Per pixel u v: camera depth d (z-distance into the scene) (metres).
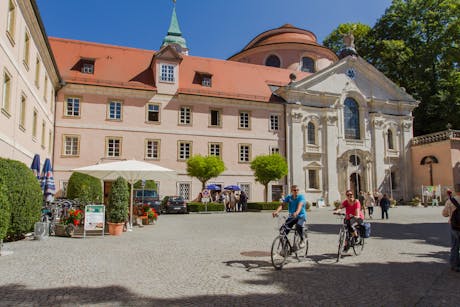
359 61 46.09
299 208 10.09
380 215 28.42
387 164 45.75
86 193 23.94
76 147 34.19
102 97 35.44
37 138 24.77
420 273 8.83
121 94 36.06
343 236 10.52
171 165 36.91
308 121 42.78
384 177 45.38
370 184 44.53
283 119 41.91
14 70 18.11
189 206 32.94
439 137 43.66
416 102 48.22
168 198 32.50
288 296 6.93
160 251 11.82
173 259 10.45
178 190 36.91
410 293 7.15
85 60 36.09
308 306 6.38
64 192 33.28
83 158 34.19
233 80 42.88
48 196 20.33
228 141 39.31
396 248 12.58
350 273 8.80
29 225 14.51
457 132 42.94
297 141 41.75
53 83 32.38
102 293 7.09
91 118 34.84
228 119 39.66
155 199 31.77
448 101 48.16
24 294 7.01
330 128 43.47
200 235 16.11
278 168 35.12
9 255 11.10
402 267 9.50
